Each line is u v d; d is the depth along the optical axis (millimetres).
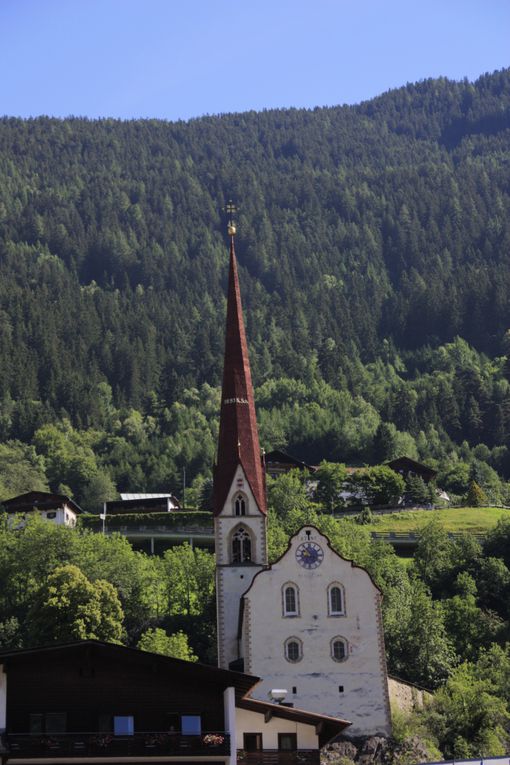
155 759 132125
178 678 135625
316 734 149125
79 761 130875
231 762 133000
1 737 129625
